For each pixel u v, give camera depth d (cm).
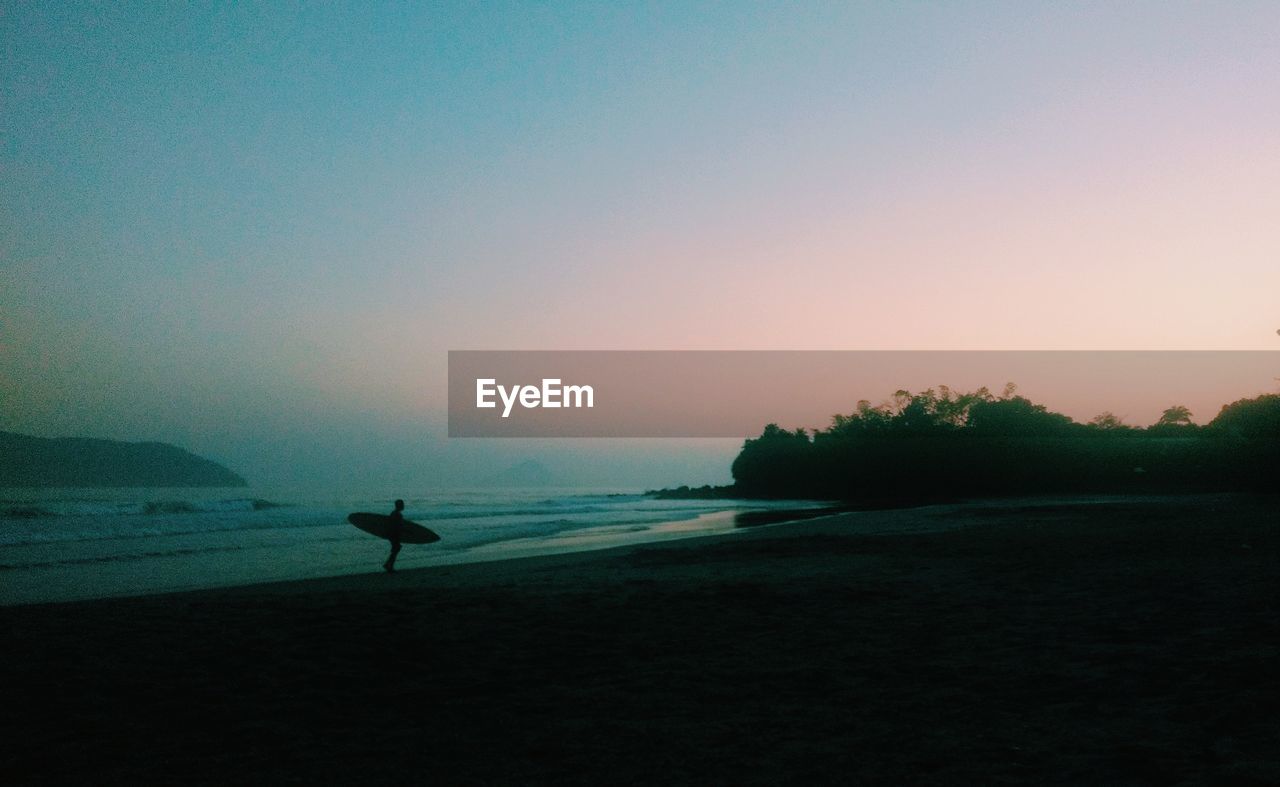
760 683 684
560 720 590
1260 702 557
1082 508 3766
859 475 9481
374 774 483
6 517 3550
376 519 1780
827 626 929
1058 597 1080
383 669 754
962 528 2539
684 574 1471
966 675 682
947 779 445
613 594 1203
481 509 5866
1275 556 1469
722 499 10044
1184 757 458
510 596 1189
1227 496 5353
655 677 714
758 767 479
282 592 1284
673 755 507
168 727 582
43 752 526
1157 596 1048
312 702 648
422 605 1107
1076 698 598
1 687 691
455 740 548
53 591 1530
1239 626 828
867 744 515
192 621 992
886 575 1378
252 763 504
